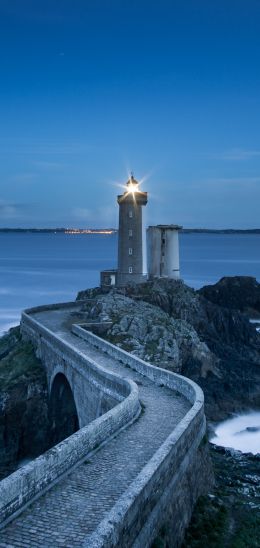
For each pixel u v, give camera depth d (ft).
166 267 266.77
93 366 110.11
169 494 58.08
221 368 191.83
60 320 201.46
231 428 153.99
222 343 219.00
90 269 643.86
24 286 474.08
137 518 47.14
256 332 238.89
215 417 159.22
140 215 245.24
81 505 49.55
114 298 205.77
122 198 244.42
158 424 78.84
